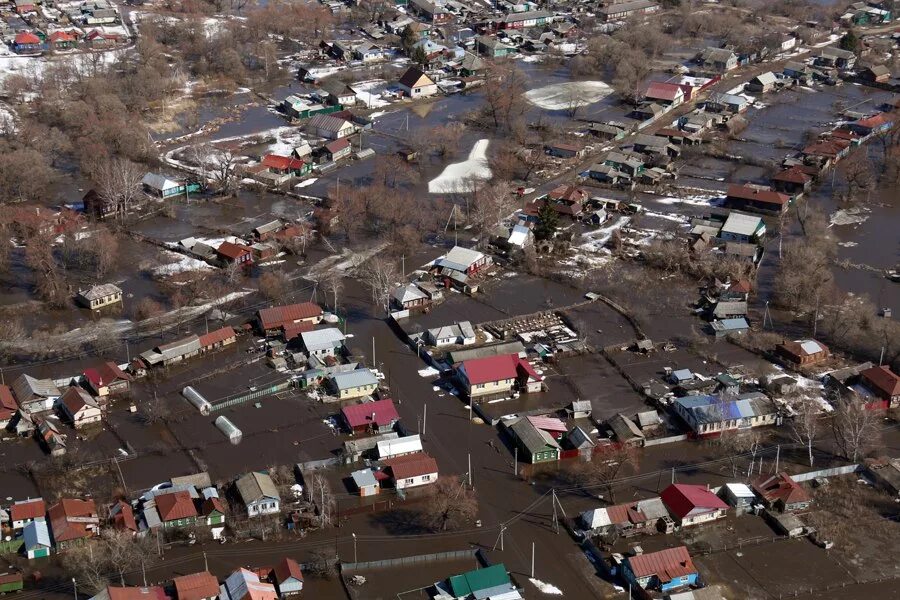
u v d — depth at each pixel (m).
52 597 90.19
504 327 138.62
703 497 102.19
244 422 116.69
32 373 125.31
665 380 126.62
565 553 97.94
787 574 95.38
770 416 117.69
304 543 98.12
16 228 160.25
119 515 97.69
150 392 121.88
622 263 158.75
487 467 110.38
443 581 93.12
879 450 113.50
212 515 99.44
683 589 92.56
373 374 124.12
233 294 145.50
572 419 118.94
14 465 108.06
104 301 141.88
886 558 97.50
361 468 109.50
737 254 158.12
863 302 145.00
